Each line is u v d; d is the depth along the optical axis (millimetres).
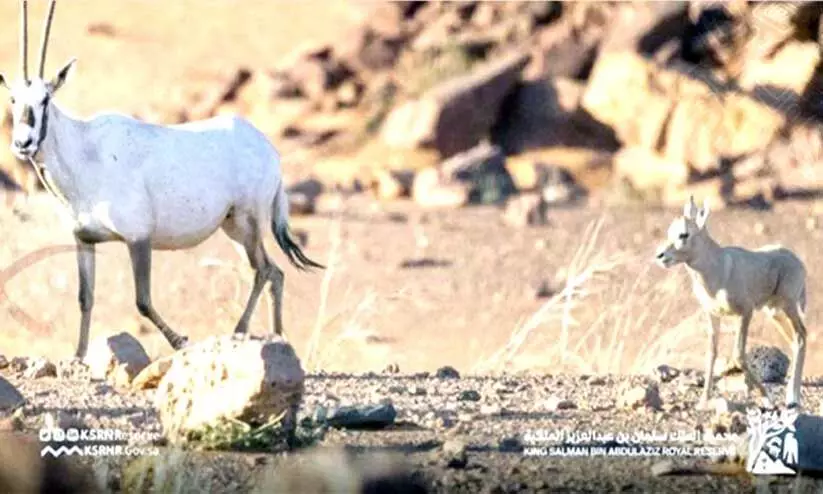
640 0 119812
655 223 94250
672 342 55031
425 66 125000
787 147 106438
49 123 44594
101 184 45219
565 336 54625
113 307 74062
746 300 38031
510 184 106500
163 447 35094
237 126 47844
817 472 34500
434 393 42188
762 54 112000
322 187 106312
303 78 124875
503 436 36656
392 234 92000
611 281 72875
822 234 90562
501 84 115250
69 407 39000
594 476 33656
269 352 35031
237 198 47500
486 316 74625
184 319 71125
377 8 131750
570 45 119625
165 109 125625
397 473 33406
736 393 42156
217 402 35094
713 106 109750
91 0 151000
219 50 140125
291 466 33625
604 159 110062
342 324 70250
